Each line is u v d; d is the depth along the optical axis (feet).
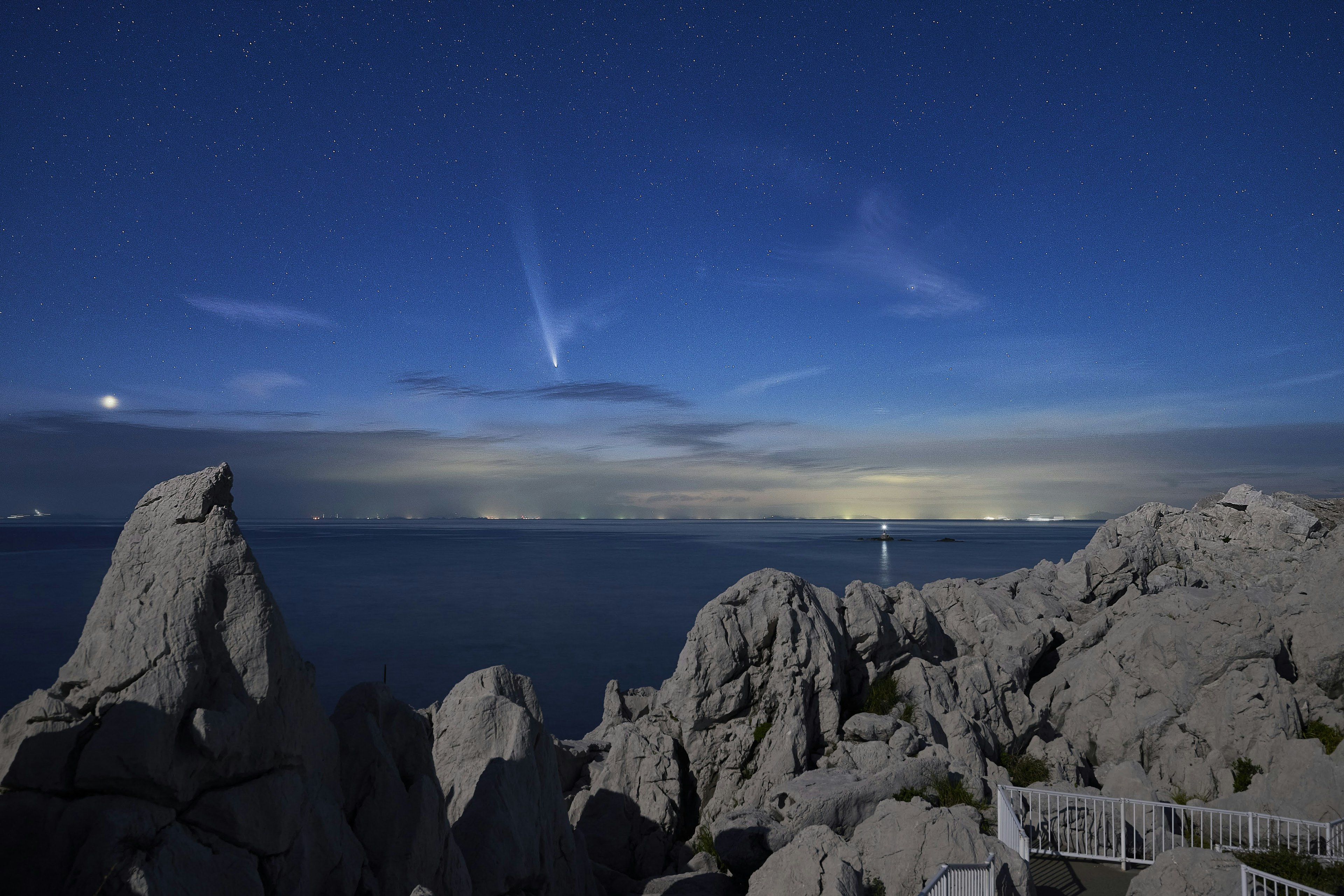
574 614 242.99
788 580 77.36
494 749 44.24
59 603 258.16
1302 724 70.54
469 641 195.42
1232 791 66.13
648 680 155.63
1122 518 124.16
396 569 427.33
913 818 47.52
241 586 29.37
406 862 32.22
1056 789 63.41
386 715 37.06
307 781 30.14
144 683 26.07
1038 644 92.32
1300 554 105.60
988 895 40.57
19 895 23.62
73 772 25.16
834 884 39.78
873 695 76.89
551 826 44.65
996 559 501.97
